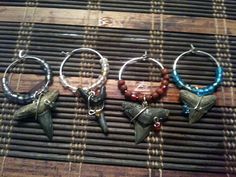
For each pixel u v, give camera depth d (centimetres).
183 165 11
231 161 11
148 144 11
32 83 12
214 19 13
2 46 12
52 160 11
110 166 11
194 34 12
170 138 11
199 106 11
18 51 12
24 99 11
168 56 12
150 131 11
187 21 13
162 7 13
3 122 11
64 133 11
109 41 12
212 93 11
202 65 12
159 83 12
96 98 11
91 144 11
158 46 12
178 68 12
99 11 13
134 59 12
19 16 13
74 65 12
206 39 12
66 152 11
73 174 10
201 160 11
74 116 11
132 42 12
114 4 13
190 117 11
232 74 12
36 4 13
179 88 12
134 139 11
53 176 10
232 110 11
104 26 12
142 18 13
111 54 12
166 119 11
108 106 11
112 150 11
